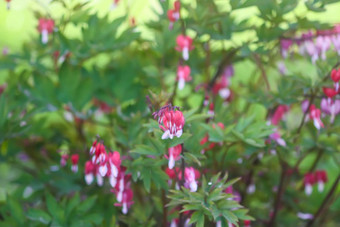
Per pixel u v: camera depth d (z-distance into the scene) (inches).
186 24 40.9
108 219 40.7
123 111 43.1
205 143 38.7
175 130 35.2
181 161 37.0
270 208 43.8
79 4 41.2
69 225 38.7
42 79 42.9
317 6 40.4
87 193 41.8
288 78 41.3
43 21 42.1
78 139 45.4
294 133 41.9
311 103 40.1
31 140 44.3
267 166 43.8
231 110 43.8
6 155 43.8
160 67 44.5
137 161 37.3
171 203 37.0
